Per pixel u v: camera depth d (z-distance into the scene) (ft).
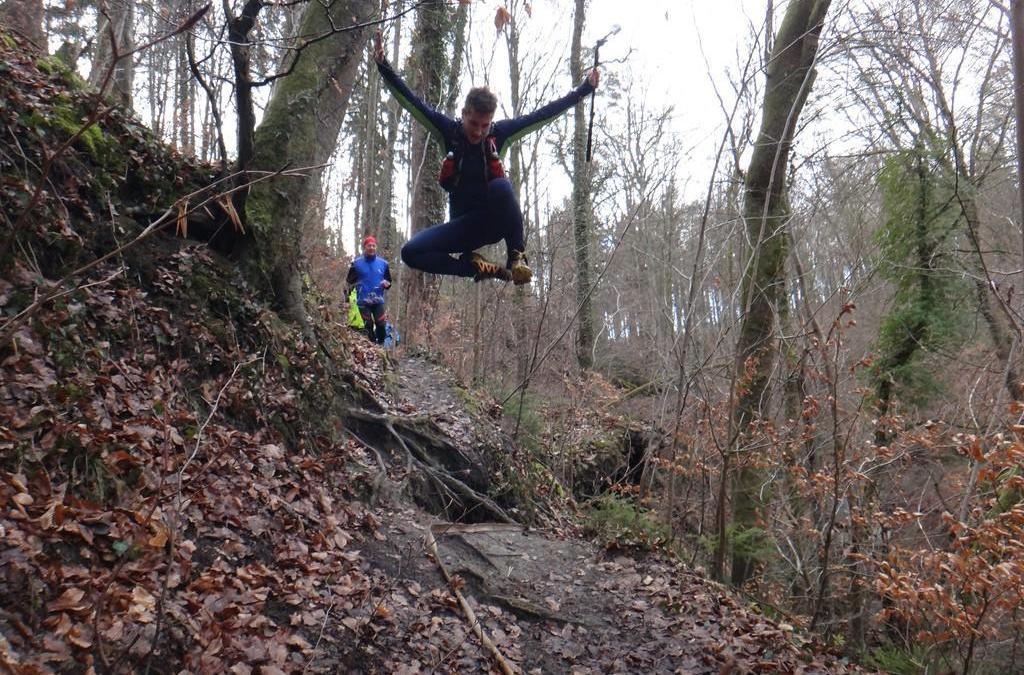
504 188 13.50
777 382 27.20
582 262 47.37
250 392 18.04
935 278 29.91
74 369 13.75
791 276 34.19
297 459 18.04
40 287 14.21
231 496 14.85
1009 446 15.38
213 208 19.61
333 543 16.21
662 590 19.90
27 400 12.33
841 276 31.35
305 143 21.39
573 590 19.30
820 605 21.72
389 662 13.50
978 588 15.14
